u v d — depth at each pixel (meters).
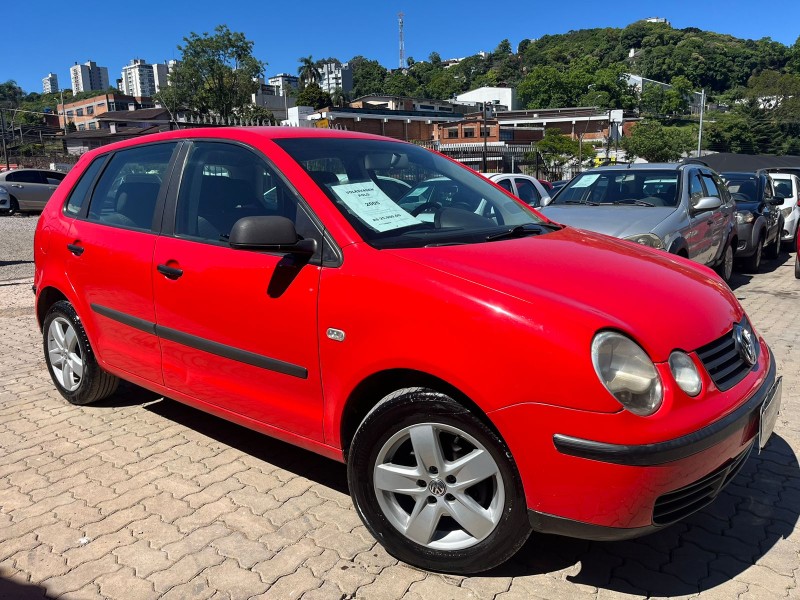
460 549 2.53
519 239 3.08
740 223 10.12
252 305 2.98
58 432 4.09
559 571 2.66
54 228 4.26
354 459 2.70
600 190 8.09
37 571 2.70
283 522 3.04
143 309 3.57
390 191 3.24
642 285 2.62
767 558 2.75
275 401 3.01
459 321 2.36
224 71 63.34
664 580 2.61
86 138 62.81
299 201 2.96
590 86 118.75
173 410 4.45
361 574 2.65
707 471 2.33
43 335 4.65
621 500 2.19
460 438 2.53
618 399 2.18
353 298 2.62
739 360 2.63
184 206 3.47
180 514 3.11
